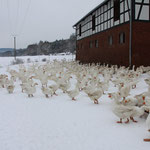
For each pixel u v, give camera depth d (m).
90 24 33.78
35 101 10.31
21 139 5.88
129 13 20.77
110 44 25.98
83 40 38.56
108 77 14.75
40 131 6.39
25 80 14.08
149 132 6.04
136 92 11.62
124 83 12.24
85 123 6.97
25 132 6.35
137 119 7.19
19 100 10.62
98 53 30.36
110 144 5.35
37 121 7.30
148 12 20.95
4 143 5.66
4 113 8.34
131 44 20.67
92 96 9.38
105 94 11.46
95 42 31.80
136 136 5.79
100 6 28.11
